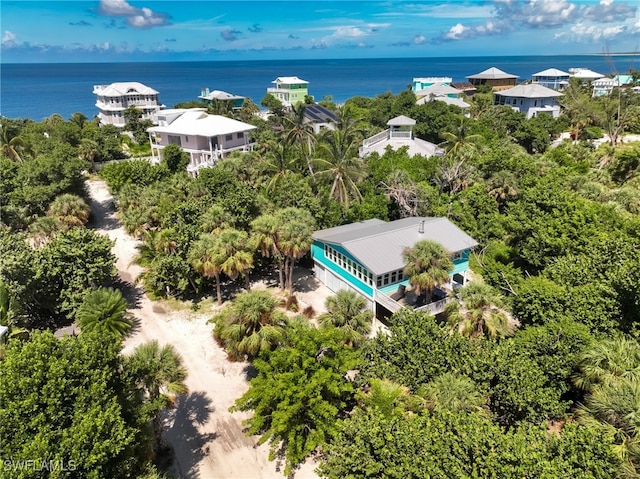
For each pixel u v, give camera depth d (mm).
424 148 61375
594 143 81812
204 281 35656
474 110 88500
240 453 21000
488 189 46375
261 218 33500
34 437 13305
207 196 41219
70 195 44906
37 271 28781
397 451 14305
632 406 14617
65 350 15836
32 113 180375
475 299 23391
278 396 17562
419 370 19672
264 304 21844
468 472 13359
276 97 138125
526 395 17906
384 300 29422
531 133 71062
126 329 27125
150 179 52000
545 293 24438
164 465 20156
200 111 70625
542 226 33469
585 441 13617
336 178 44281
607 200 41656
